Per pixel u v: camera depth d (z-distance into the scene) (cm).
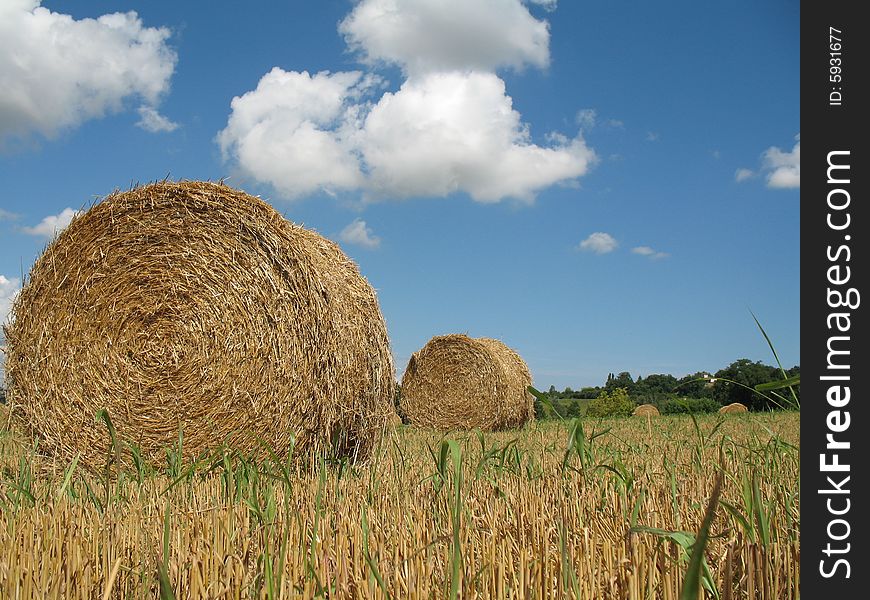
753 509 305
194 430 681
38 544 304
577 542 302
